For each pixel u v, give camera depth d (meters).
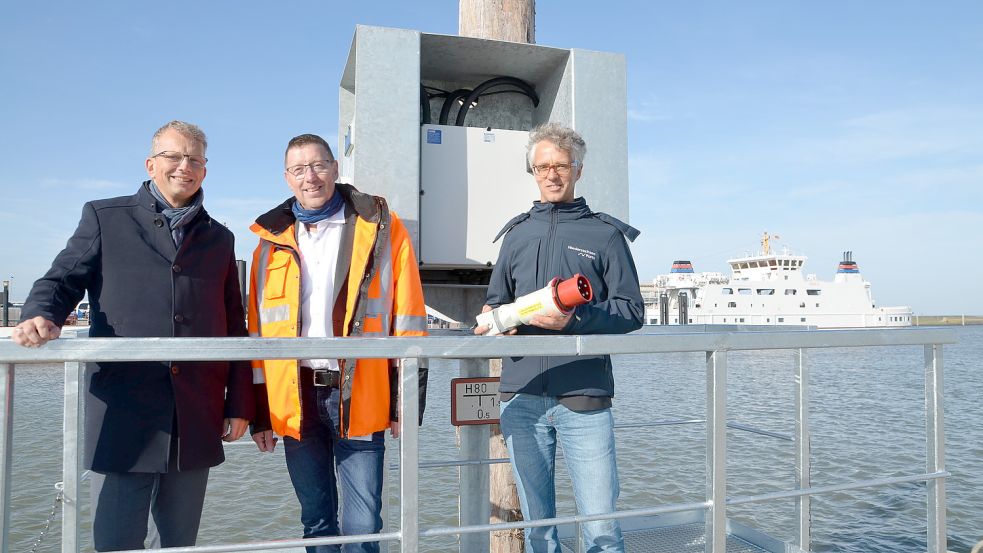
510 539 3.26
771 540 2.57
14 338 1.25
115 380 1.75
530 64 3.21
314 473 2.00
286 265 2.00
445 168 2.99
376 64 2.77
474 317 3.33
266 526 7.80
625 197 3.09
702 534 2.82
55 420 13.86
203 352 1.27
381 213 2.02
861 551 7.25
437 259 2.96
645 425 3.14
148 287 1.81
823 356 39.22
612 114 3.10
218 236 1.98
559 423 1.91
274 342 1.30
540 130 2.01
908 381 24.38
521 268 2.00
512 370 1.97
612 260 1.93
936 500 1.88
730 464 10.38
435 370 31.78
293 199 2.10
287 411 1.95
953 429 13.76
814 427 13.82
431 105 3.47
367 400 1.90
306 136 1.97
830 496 9.12
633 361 32.47
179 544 1.86
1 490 1.21
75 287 1.77
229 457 10.99
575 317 1.74
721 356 1.62
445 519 7.88
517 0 3.31
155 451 1.75
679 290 55.72
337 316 1.96
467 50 3.04
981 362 34.97
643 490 9.08
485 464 2.65
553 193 2.00
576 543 2.25
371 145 2.76
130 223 1.84
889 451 11.53
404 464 1.40
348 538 1.38
